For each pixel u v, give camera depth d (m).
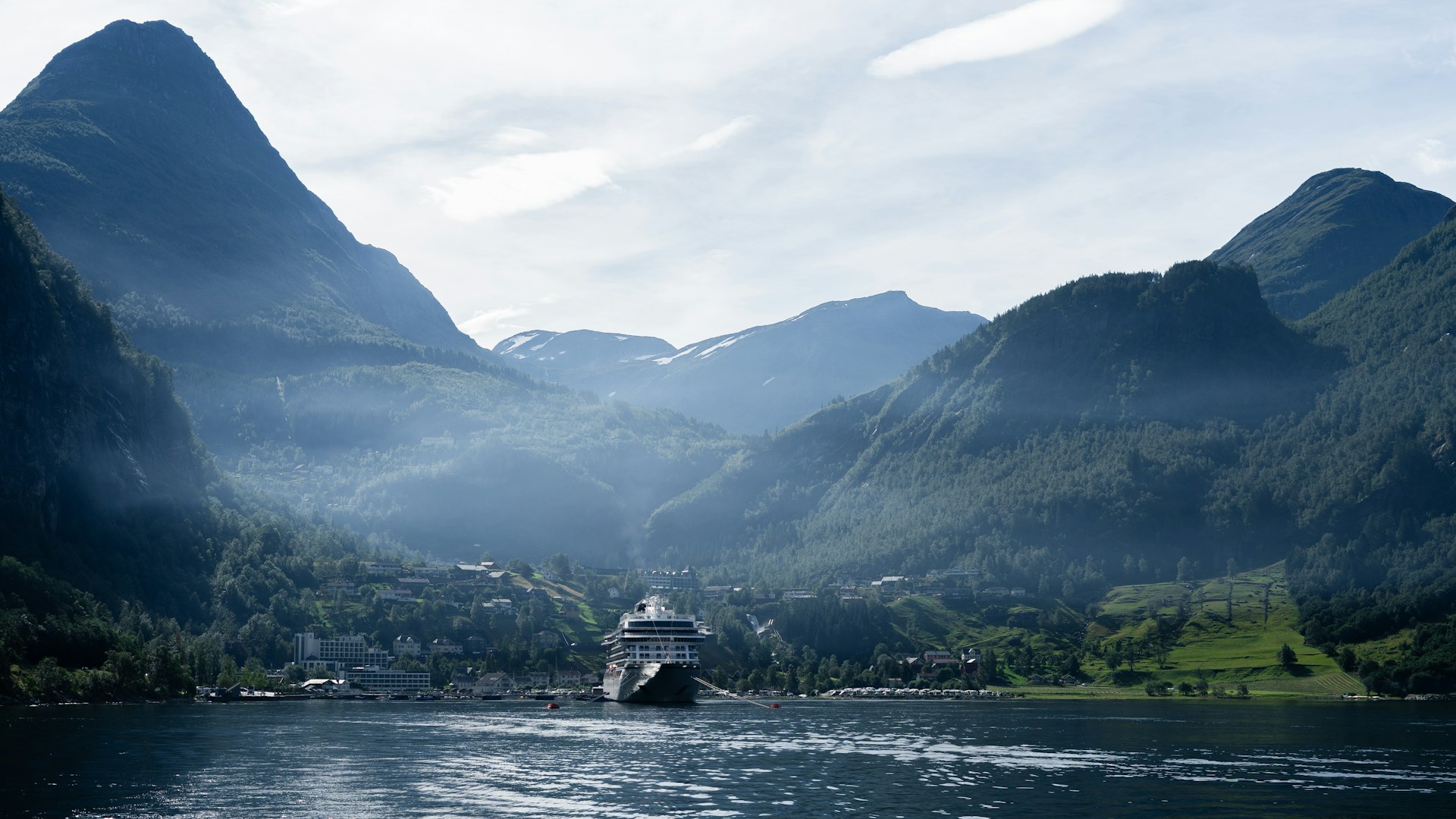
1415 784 188.88
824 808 166.62
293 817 157.62
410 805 166.88
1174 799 174.50
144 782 184.00
